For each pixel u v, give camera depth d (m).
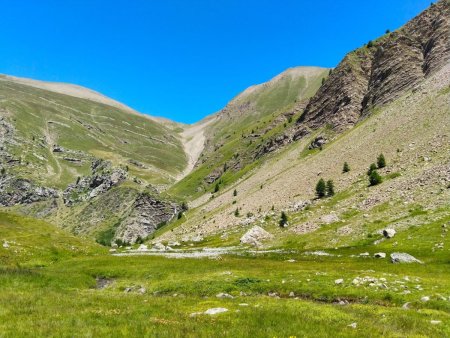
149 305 24.88
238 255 74.25
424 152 101.62
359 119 187.00
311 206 108.62
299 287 34.47
